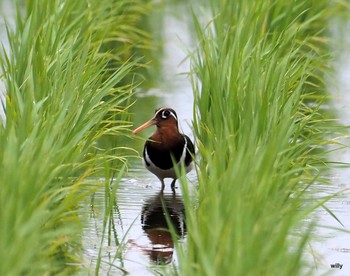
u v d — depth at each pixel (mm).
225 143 12797
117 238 13242
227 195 10422
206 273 9484
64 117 13562
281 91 15117
